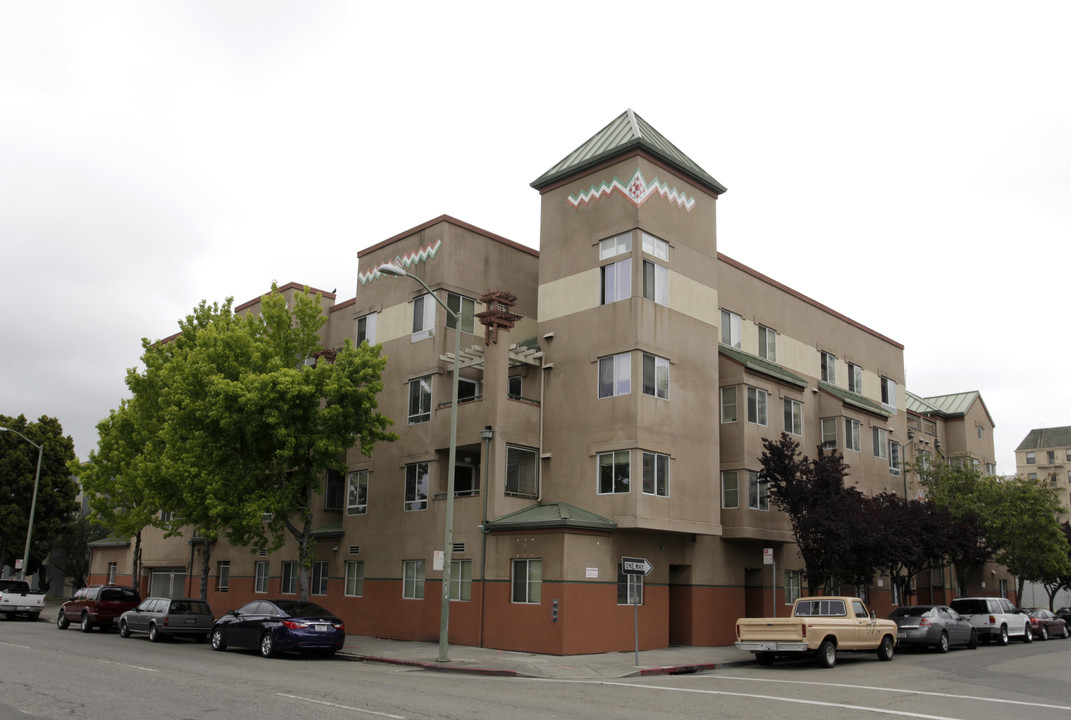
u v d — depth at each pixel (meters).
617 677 19.78
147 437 33.59
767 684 17.88
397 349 32.50
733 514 30.31
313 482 28.23
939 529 32.53
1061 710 14.16
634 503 25.80
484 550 26.70
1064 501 117.81
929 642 27.31
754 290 35.41
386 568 30.62
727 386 31.58
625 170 28.72
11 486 50.72
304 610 23.36
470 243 32.19
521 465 28.59
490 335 28.66
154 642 27.44
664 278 28.67
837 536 27.30
